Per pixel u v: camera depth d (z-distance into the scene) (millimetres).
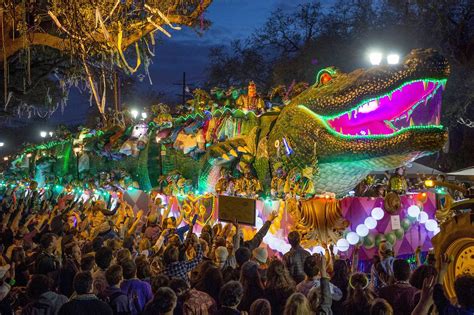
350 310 6883
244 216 12188
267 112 14547
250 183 13969
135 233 13844
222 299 6316
